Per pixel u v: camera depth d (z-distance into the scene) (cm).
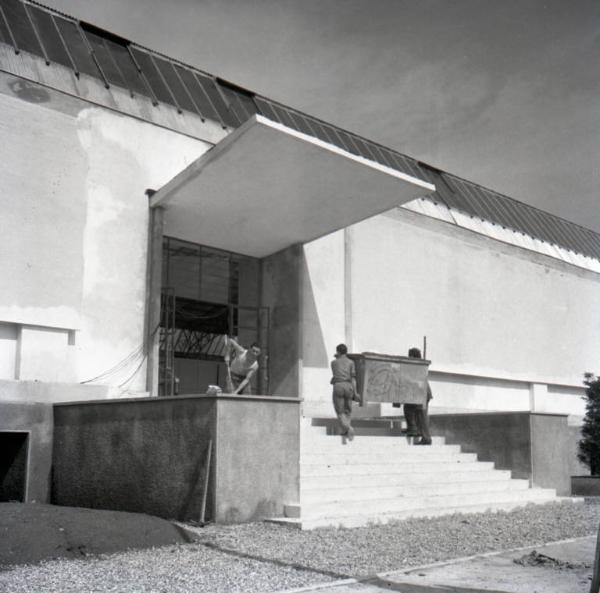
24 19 1442
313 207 1448
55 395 1149
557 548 783
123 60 1579
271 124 1132
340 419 1193
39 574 596
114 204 1362
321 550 710
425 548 746
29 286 1196
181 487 848
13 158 1216
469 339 2122
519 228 2531
